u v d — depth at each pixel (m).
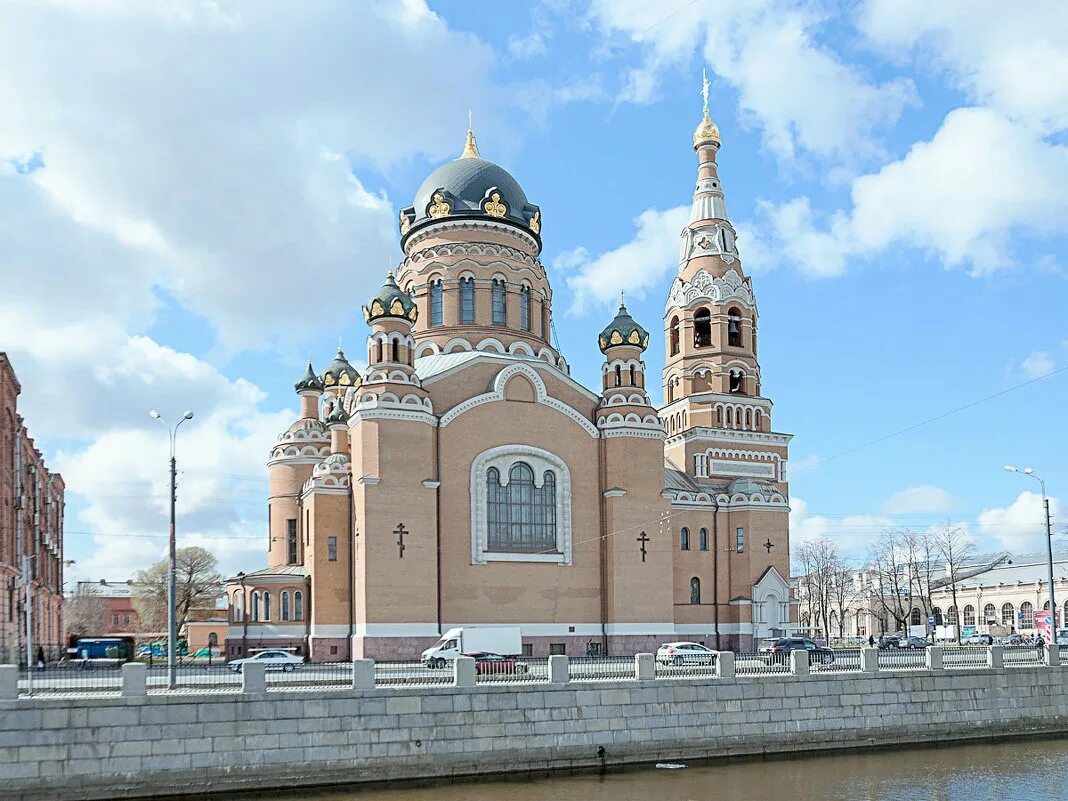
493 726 40.34
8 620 65.06
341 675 46.44
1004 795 37.75
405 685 39.94
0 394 62.12
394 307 66.75
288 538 84.06
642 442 72.50
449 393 68.88
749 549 82.44
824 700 46.75
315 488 71.19
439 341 77.06
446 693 39.94
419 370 74.12
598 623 69.75
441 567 65.50
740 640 80.38
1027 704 51.31
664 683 43.84
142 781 35.06
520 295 79.50
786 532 84.50
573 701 42.00
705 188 97.31
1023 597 133.62
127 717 35.38
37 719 34.31
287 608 72.19
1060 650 58.62
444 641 56.47
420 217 81.06
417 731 39.16
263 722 37.06
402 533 63.69
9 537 66.19
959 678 50.12
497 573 67.12
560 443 71.19
